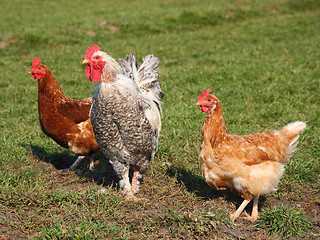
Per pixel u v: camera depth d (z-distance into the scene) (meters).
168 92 9.66
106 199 4.64
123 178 5.06
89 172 5.96
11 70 12.30
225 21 20.88
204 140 4.42
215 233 4.10
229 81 10.47
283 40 16.42
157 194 5.00
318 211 4.61
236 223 4.43
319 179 5.32
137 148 4.65
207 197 4.99
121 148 4.66
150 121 4.75
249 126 7.40
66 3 25.92
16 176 5.44
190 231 4.09
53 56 13.98
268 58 12.95
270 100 8.86
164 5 24.30
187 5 24.09
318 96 8.83
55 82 5.62
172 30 18.95
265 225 4.32
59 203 4.64
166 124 7.50
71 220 4.25
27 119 8.05
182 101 8.97
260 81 10.20
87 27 18.20
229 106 8.47
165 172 5.68
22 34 16.06
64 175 5.86
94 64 4.22
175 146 6.60
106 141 4.59
